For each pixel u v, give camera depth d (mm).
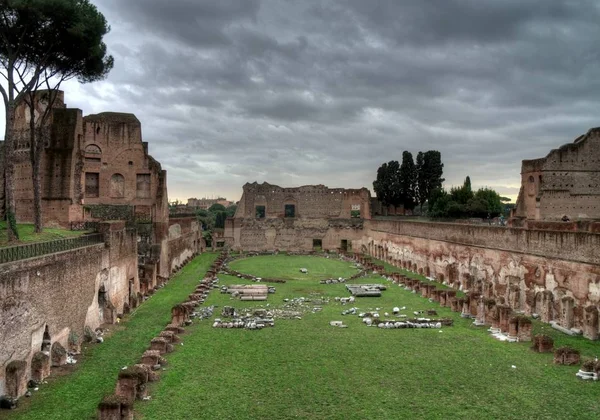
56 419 16734
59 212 42125
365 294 41219
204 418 17016
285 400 18688
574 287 29500
